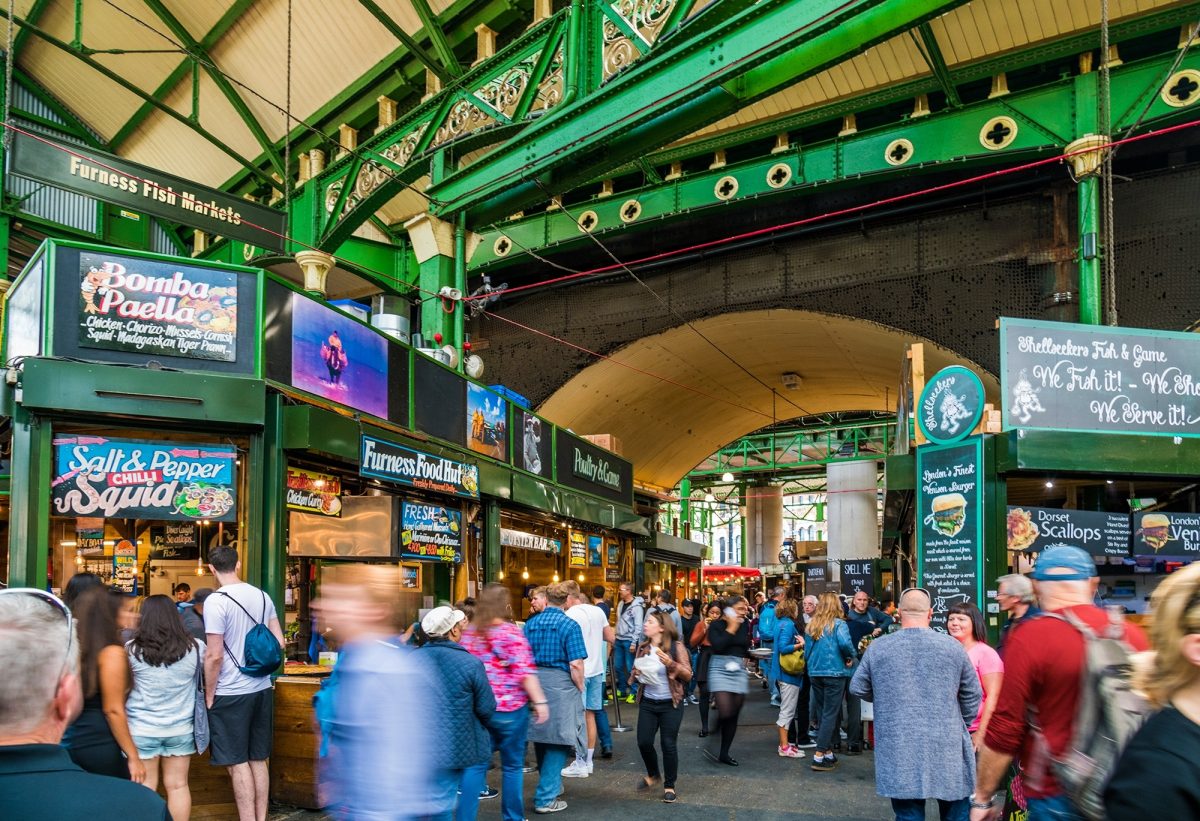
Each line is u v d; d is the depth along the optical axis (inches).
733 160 673.6
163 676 193.3
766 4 332.2
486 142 482.0
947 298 627.5
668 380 908.6
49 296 253.3
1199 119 482.3
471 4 556.4
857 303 666.8
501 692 212.4
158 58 687.7
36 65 773.9
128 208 370.6
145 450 263.0
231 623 218.4
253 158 754.2
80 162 355.9
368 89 642.8
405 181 529.7
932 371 724.7
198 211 398.3
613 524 660.7
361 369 340.2
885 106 594.2
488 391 464.1
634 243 758.5
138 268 267.0
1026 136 527.5
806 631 331.3
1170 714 69.1
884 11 331.9
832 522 948.0
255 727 223.8
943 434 367.2
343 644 125.5
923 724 169.5
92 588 152.9
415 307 731.4
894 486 398.0
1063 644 115.6
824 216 585.3
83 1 649.6
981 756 122.7
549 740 245.6
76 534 378.0
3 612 59.7
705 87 354.9
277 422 280.8
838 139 590.6
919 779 167.2
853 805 259.9
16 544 242.2
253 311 282.0
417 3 554.3
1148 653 74.9
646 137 409.4
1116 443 340.5
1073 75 539.8
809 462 1454.2
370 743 119.6
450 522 395.2
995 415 348.2
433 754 129.5
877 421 1380.4
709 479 1684.3
